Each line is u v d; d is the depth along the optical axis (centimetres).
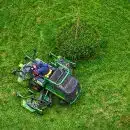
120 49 3762
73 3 4066
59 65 3512
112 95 3497
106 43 3794
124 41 3819
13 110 3406
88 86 3538
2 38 3825
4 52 3738
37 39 3825
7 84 3547
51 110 3416
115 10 4031
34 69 3438
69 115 3388
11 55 3716
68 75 3400
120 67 3653
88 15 3991
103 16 3988
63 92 3334
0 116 3375
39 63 3472
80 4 4066
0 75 3597
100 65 3659
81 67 3644
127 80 3581
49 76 3394
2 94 3497
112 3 4069
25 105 3409
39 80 3409
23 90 3522
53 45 3778
